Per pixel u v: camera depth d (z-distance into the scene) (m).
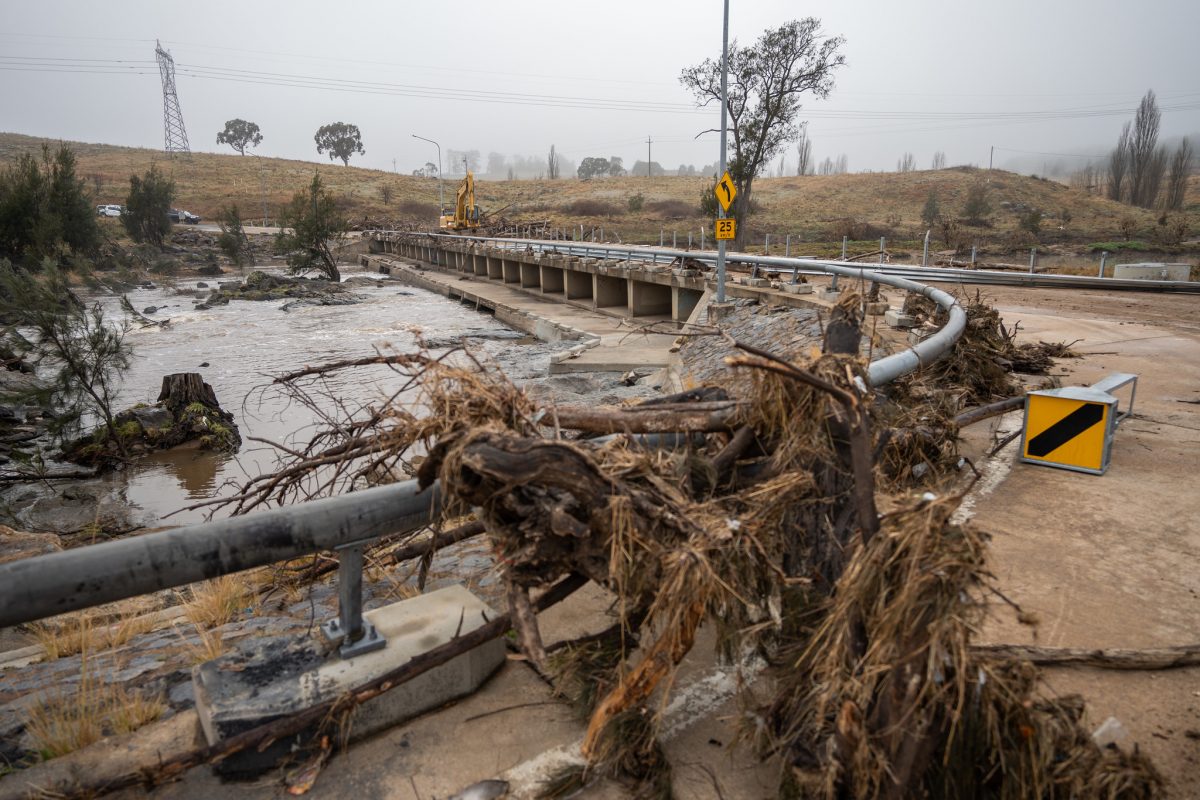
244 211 106.62
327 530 2.74
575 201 104.56
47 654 4.45
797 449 2.78
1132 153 96.06
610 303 34.03
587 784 2.63
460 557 5.04
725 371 4.03
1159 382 10.04
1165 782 2.56
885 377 4.93
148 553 2.43
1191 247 43.28
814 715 2.50
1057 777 2.22
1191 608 4.11
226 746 2.51
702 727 2.96
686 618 2.48
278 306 40.44
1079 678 3.44
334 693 2.73
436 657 2.79
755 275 22.48
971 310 10.62
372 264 69.50
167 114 158.75
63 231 44.00
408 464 3.62
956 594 2.14
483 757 2.75
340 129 178.50
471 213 68.06
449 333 31.03
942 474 5.55
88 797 2.49
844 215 81.88
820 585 2.82
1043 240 52.88
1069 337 13.97
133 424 16.08
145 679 3.59
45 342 15.16
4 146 149.50
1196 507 5.60
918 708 2.16
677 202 97.94
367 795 2.57
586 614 3.73
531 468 2.33
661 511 2.50
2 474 14.32
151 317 34.91
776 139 38.97
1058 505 5.67
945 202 88.12
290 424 16.92
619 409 3.08
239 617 4.61
